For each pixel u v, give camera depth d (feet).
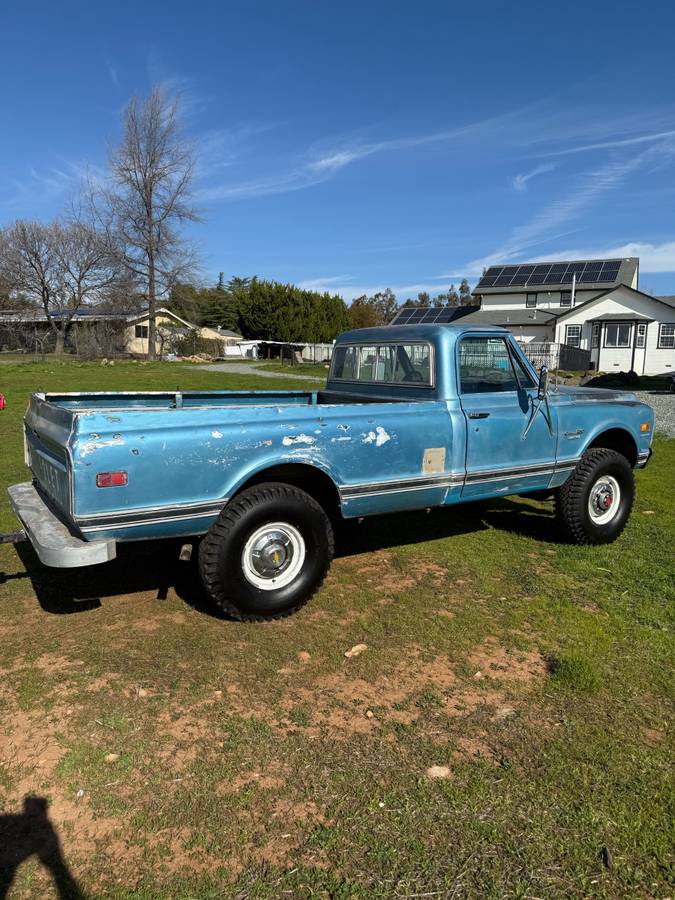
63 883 7.44
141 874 7.59
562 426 18.33
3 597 15.10
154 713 10.70
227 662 12.35
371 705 11.06
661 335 131.34
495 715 10.83
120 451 11.84
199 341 169.48
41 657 12.40
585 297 148.87
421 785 9.12
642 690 11.66
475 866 7.79
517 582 16.56
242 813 8.57
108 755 9.62
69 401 17.12
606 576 17.02
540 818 8.55
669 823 8.49
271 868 7.71
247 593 13.48
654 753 9.91
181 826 8.33
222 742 10.00
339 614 14.57
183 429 12.53
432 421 15.72
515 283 157.28
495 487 17.16
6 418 42.65
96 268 151.53
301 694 11.36
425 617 14.47
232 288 361.92
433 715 10.80
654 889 7.53
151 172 144.25
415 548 19.15
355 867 7.74
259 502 13.33
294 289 200.54
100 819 8.42
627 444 20.97
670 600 15.49
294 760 9.62
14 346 156.25
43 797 8.78
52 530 12.50
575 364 127.13
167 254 148.97
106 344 145.38
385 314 343.26
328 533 14.37
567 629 13.93
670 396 75.82
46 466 13.93
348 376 19.89
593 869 7.79
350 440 14.43
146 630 13.58
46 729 10.22
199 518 12.84
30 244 149.28
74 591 15.52
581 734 10.36
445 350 16.33
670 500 25.72
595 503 19.45
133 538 12.27
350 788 9.05
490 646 13.19
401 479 15.31
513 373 17.67
